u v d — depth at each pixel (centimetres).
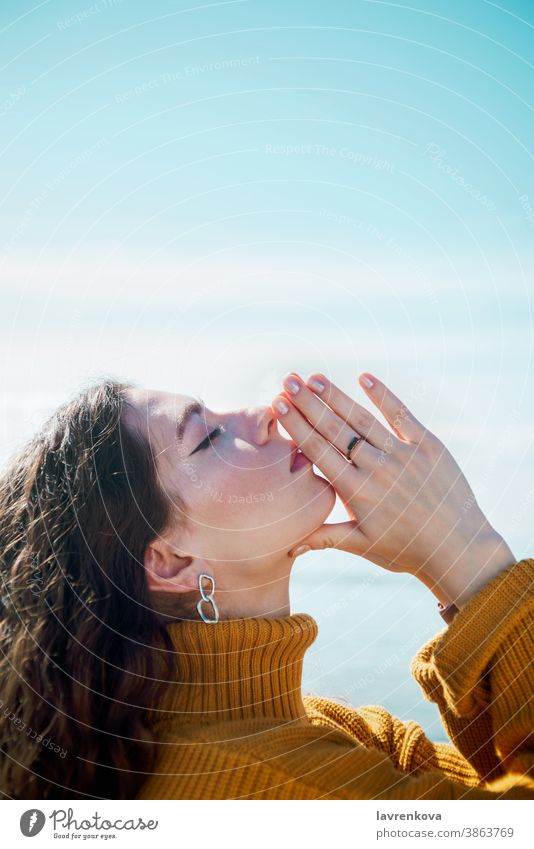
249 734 128
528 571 139
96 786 125
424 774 131
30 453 143
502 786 133
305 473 149
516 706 134
